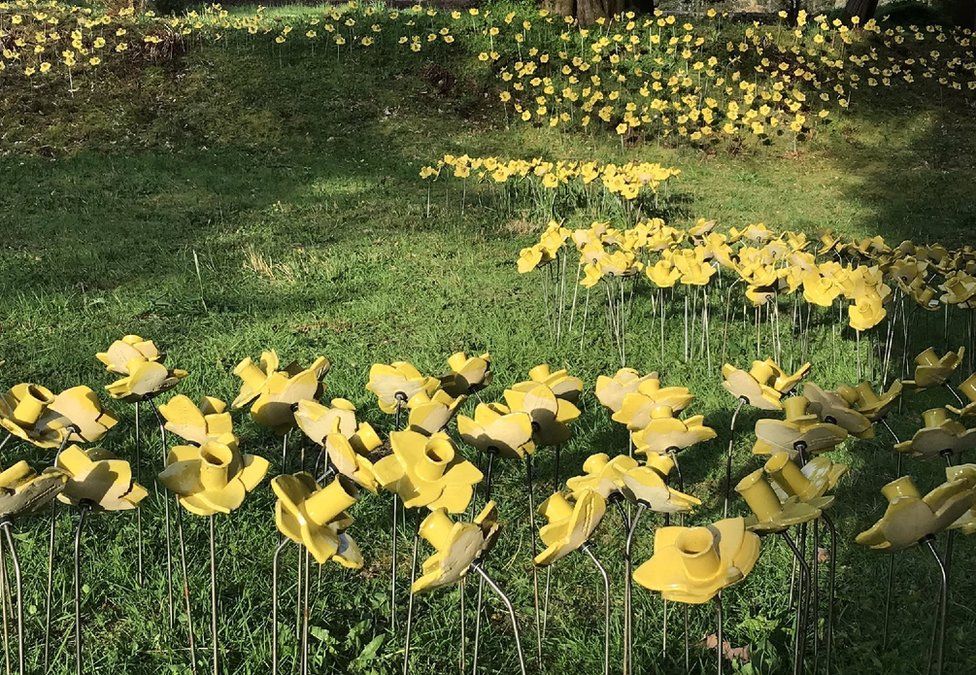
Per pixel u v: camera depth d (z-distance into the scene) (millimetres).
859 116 15375
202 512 2012
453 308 6801
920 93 16391
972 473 2041
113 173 11102
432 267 7934
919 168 13586
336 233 8992
